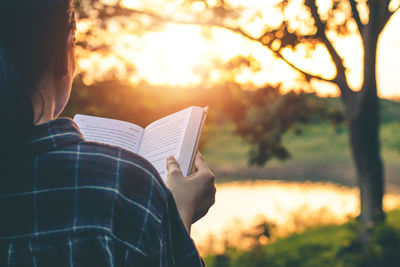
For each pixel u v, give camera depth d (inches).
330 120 450.9
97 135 40.3
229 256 389.4
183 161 34.1
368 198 331.3
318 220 581.9
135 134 40.6
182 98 280.4
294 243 442.6
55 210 23.3
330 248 379.6
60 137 24.5
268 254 398.9
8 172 23.5
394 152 2033.7
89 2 287.4
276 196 1012.5
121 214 23.9
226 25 325.1
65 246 22.9
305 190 1169.4
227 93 355.9
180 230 27.0
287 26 311.4
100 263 22.8
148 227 24.6
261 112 444.5
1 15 23.2
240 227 474.9
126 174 24.8
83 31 285.9
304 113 446.9
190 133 35.1
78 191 23.6
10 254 22.8
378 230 274.2
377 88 325.7
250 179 1503.4
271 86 377.1
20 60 23.7
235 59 340.2
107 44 282.7
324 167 1796.3
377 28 306.8
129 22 293.6
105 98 259.8
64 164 24.0
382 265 257.0
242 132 450.3
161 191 26.2
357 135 334.0
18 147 23.6
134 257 23.9
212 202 32.8
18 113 22.8
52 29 24.3
